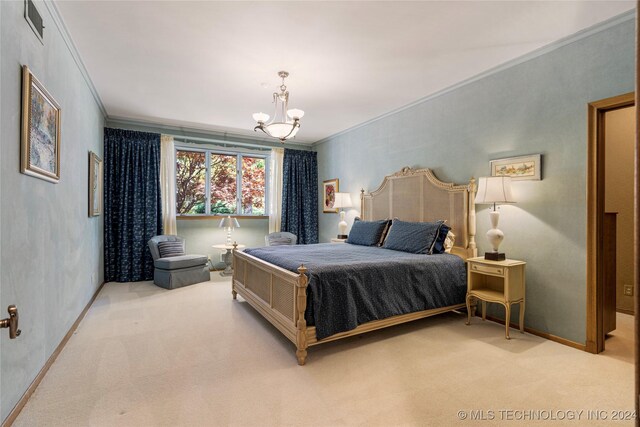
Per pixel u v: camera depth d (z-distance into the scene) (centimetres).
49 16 230
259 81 368
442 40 281
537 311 300
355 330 266
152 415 179
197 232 592
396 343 279
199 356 251
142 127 536
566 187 281
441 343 279
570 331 277
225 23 255
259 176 659
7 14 168
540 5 233
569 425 173
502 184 301
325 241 650
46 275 226
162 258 482
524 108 311
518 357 252
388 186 476
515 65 319
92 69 338
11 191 173
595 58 262
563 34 272
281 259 307
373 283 279
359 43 285
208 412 182
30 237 198
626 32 246
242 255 378
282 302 274
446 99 391
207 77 357
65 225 273
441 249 361
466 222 360
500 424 174
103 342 276
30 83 190
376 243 432
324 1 228
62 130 266
